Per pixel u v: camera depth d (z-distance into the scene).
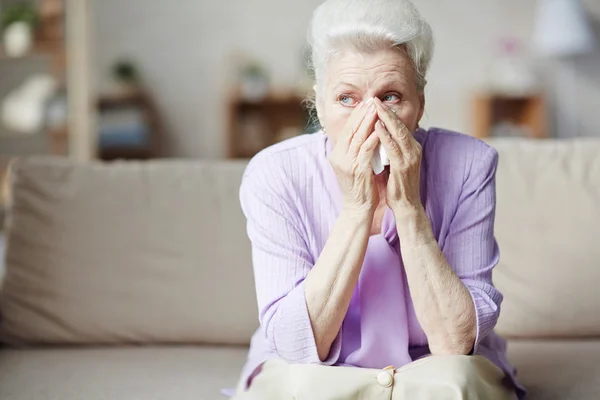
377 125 1.08
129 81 5.52
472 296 1.11
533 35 5.66
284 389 1.13
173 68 5.72
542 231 1.71
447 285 1.10
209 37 5.70
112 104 5.53
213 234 1.72
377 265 1.17
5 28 4.59
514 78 5.37
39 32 4.61
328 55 1.12
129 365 1.56
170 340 1.70
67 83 4.92
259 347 1.31
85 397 1.38
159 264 1.70
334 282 1.08
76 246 1.71
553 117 5.71
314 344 1.09
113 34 5.69
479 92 5.43
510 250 1.70
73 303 1.69
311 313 1.08
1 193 4.36
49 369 1.54
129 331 1.69
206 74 5.73
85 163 1.83
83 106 4.60
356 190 1.09
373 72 1.09
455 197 1.21
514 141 1.85
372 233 1.20
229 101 5.32
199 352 1.66
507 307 1.68
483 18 5.64
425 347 1.22
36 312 1.69
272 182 1.21
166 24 5.69
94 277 1.70
